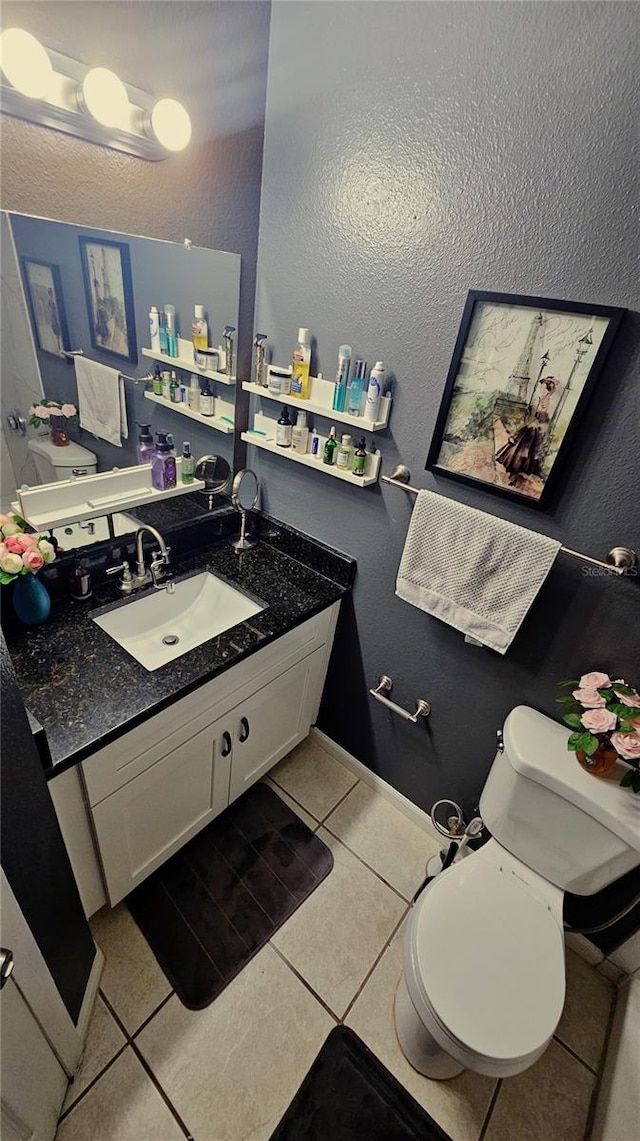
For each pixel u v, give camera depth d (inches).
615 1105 46.2
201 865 66.1
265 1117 47.4
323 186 53.6
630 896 55.5
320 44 48.8
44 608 53.1
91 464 56.0
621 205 37.1
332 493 66.7
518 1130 48.7
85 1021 50.2
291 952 59.1
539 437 46.0
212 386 66.1
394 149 47.1
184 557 71.4
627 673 49.1
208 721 55.7
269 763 74.7
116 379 55.1
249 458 75.7
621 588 46.4
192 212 55.0
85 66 41.8
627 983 58.2
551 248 41.1
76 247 47.3
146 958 56.7
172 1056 50.2
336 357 59.1
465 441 51.0
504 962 46.1
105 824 48.3
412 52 43.3
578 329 41.1
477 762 65.3
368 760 79.7
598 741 46.3
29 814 35.1
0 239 42.4
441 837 72.9
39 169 42.8
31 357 47.4
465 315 46.5
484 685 60.3
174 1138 45.6
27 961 34.9
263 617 61.2
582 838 49.8
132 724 44.9
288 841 70.8
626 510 44.0
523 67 38.3
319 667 74.8
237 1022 53.1
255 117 55.9
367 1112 48.5
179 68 47.7
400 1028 52.4
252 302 65.8
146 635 62.9
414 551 57.1
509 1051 40.7
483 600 53.1
